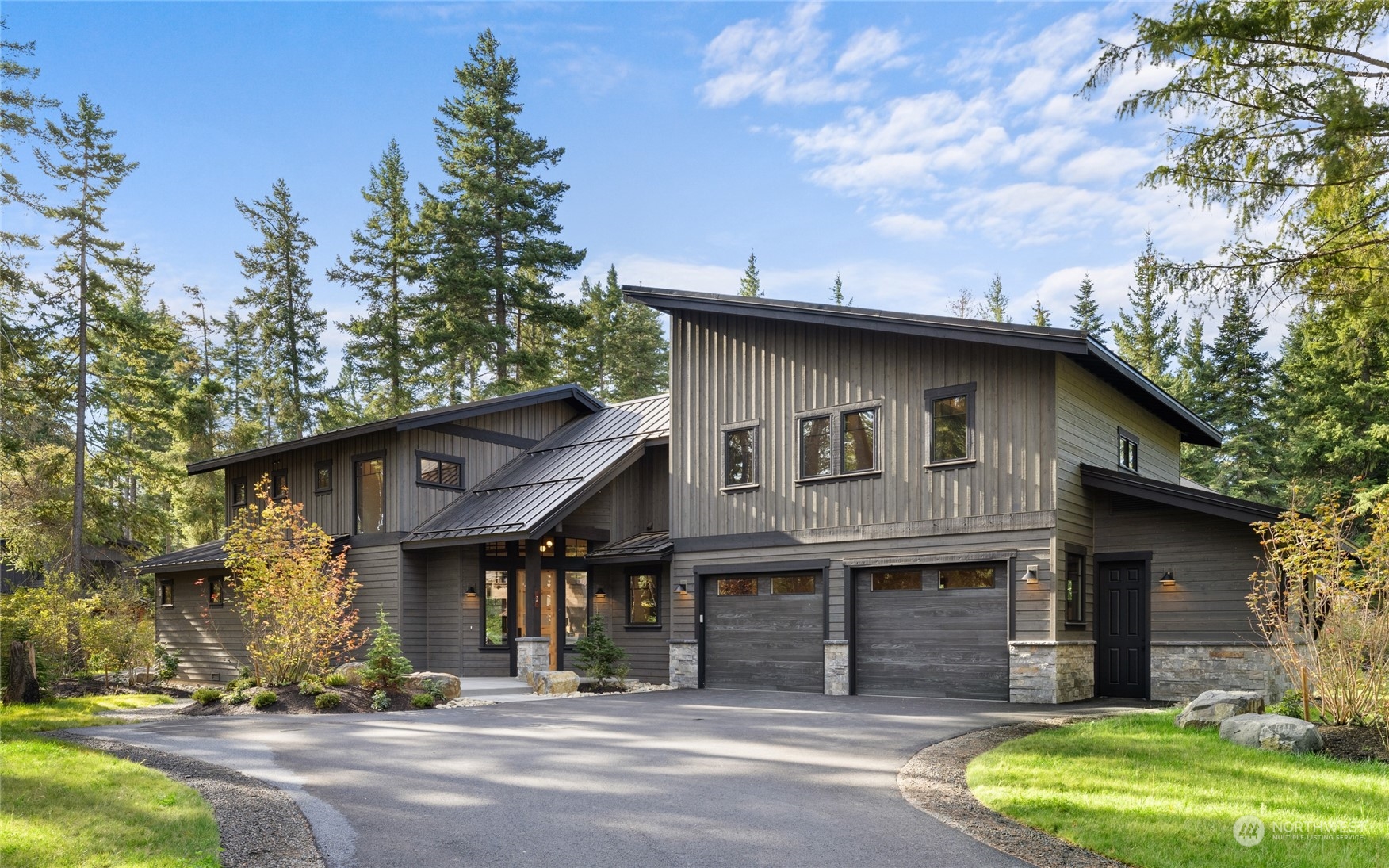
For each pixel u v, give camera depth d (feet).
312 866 20.17
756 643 61.72
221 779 29.12
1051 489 49.78
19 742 36.52
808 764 31.63
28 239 84.58
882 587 56.24
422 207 123.85
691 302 65.10
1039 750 32.30
